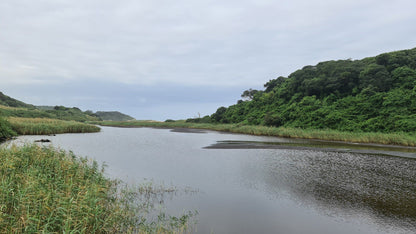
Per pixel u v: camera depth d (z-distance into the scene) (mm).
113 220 6285
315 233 6477
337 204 8656
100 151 20484
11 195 6086
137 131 56156
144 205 8320
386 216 7617
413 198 9273
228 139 34812
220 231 6492
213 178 12055
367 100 43625
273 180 11758
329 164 15680
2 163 8031
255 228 6723
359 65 55688
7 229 4855
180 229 6504
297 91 62094
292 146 25188
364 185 10969
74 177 8633
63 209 5430
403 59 50250
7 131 26969
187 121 96375
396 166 15156
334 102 48469
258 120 59938
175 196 9344
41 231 4977
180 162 16125
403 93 41094
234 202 8773
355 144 27922
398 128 33562
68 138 31203
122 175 12352
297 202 8828
